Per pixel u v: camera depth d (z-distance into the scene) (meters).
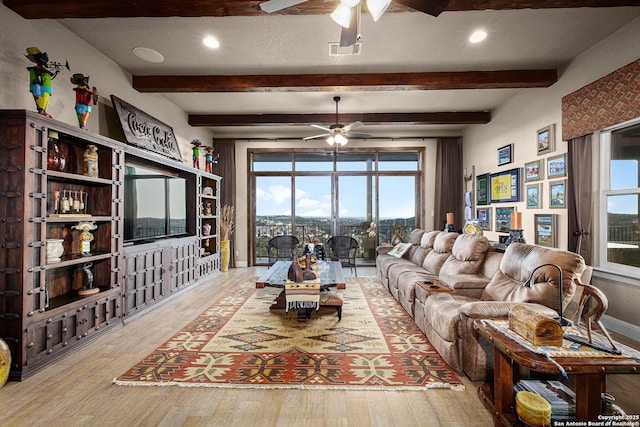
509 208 5.00
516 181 4.76
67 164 3.02
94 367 2.37
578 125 3.49
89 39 3.32
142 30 3.17
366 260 7.08
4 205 2.23
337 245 6.07
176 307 3.89
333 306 3.35
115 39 3.33
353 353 2.62
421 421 1.78
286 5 2.02
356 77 4.09
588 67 3.48
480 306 2.19
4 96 2.52
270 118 5.75
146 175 3.92
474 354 2.15
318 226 7.09
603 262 3.30
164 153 4.55
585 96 3.40
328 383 2.16
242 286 4.99
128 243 3.54
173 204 4.58
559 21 3.00
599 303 1.55
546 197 4.16
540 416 1.51
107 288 3.10
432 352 2.64
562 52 3.58
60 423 1.75
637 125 3.02
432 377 2.24
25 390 2.06
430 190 6.95
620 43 3.10
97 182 2.96
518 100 4.79
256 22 3.04
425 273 3.92
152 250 3.80
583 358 1.43
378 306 3.94
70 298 2.76
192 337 2.95
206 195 5.51
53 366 2.38
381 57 3.70
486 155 5.79
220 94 4.86
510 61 3.80
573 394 1.76
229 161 6.87
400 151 6.98
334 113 5.70
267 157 7.10
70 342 2.60
